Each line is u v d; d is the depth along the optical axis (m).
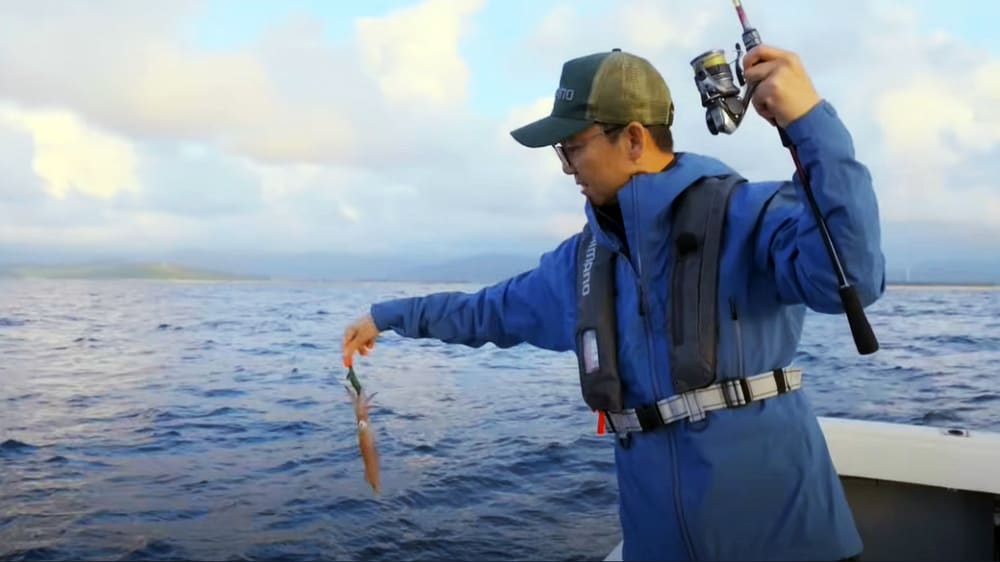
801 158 1.45
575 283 2.13
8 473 7.65
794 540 1.72
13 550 5.50
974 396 12.64
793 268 1.58
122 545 5.55
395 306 2.46
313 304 50.16
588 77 1.82
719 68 1.66
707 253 1.72
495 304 2.33
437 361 17.61
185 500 6.62
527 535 5.61
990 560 2.88
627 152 1.83
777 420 1.74
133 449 8.71
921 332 25.95
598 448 8.23
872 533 3.02
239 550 5.40
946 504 2.93
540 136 1.86
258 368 16.28
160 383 14.20
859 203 1.41
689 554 1.79
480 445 8.50
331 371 15.82
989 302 48.56
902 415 11.16
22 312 38.28
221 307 45.50
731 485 1.72
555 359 17.86
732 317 1.71
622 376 1.86
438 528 5.79
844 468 3.00
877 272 1.45
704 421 1.74
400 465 7.64
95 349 20.48
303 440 9.05
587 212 1.97
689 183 1.78
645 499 1.85
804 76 1.45
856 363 17.08
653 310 1.81
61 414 11.08
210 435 9.43
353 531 5.74
